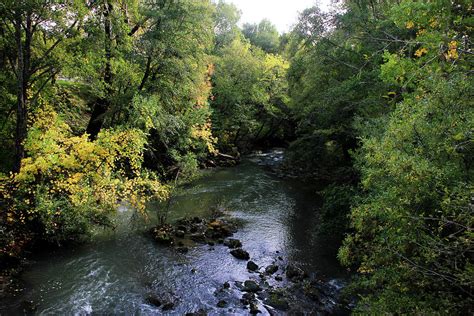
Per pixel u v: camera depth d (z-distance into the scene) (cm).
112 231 1204
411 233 494
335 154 2186
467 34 631
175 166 1944
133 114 1477
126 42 1356
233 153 2928
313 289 948
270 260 1125
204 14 1711
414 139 553
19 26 952
